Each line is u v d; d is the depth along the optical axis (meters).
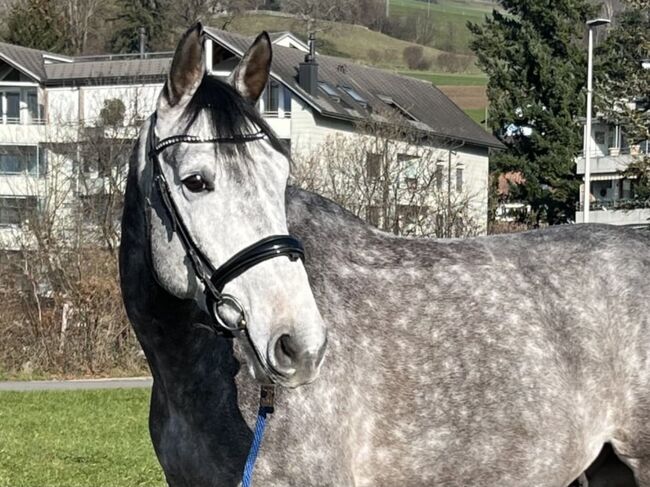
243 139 3.98
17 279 21.50
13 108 45.41
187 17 66.56
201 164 3.94
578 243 5.07
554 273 4.96
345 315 4.61
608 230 5.17
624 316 4.89
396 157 29.39
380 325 4.66
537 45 47.50
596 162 46.69
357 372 4.55
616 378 4.86
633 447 4.87
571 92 47.16
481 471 4.67
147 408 16.05
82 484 10.02
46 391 18.31
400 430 4.58
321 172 28.20
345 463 4.46
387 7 105.31
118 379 20.77
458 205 29.86
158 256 4.17
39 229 21.69
